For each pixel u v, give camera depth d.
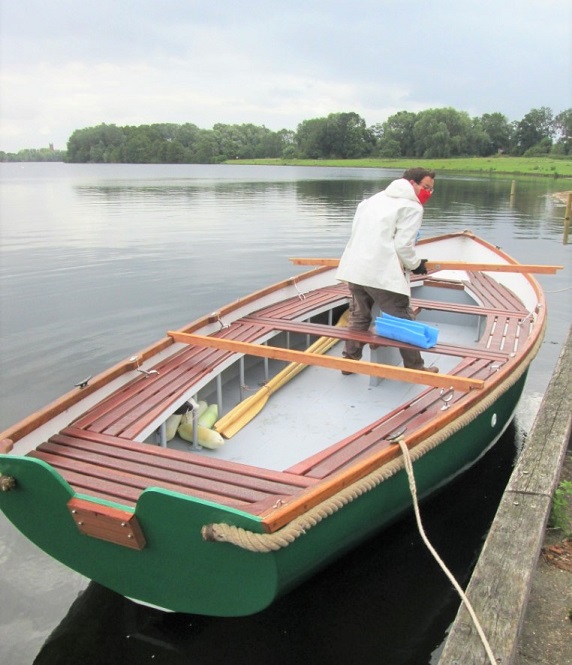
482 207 22.02
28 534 2.74
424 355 5.30
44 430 3.08
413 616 2.94
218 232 14.59
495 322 4.94
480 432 3.75
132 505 2.56
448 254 7.41
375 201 4.15
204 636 2.81
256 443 3.81
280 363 5.17
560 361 4.39
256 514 2.44
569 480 3.39
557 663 2.21
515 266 4.79
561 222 17.62
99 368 5.83
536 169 52.22
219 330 4.77
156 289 8.81
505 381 3.73
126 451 2.99
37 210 19.84
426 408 3.50
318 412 4.24
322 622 2.89
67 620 2.91
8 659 2.68
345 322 5.98
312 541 2.49
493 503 3.84
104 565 2.64
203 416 3.93
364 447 3.04
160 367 4.03
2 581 3.17
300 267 10.39
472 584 2.20
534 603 2.51
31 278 9.44
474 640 1.97
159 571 2.52
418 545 3.43
